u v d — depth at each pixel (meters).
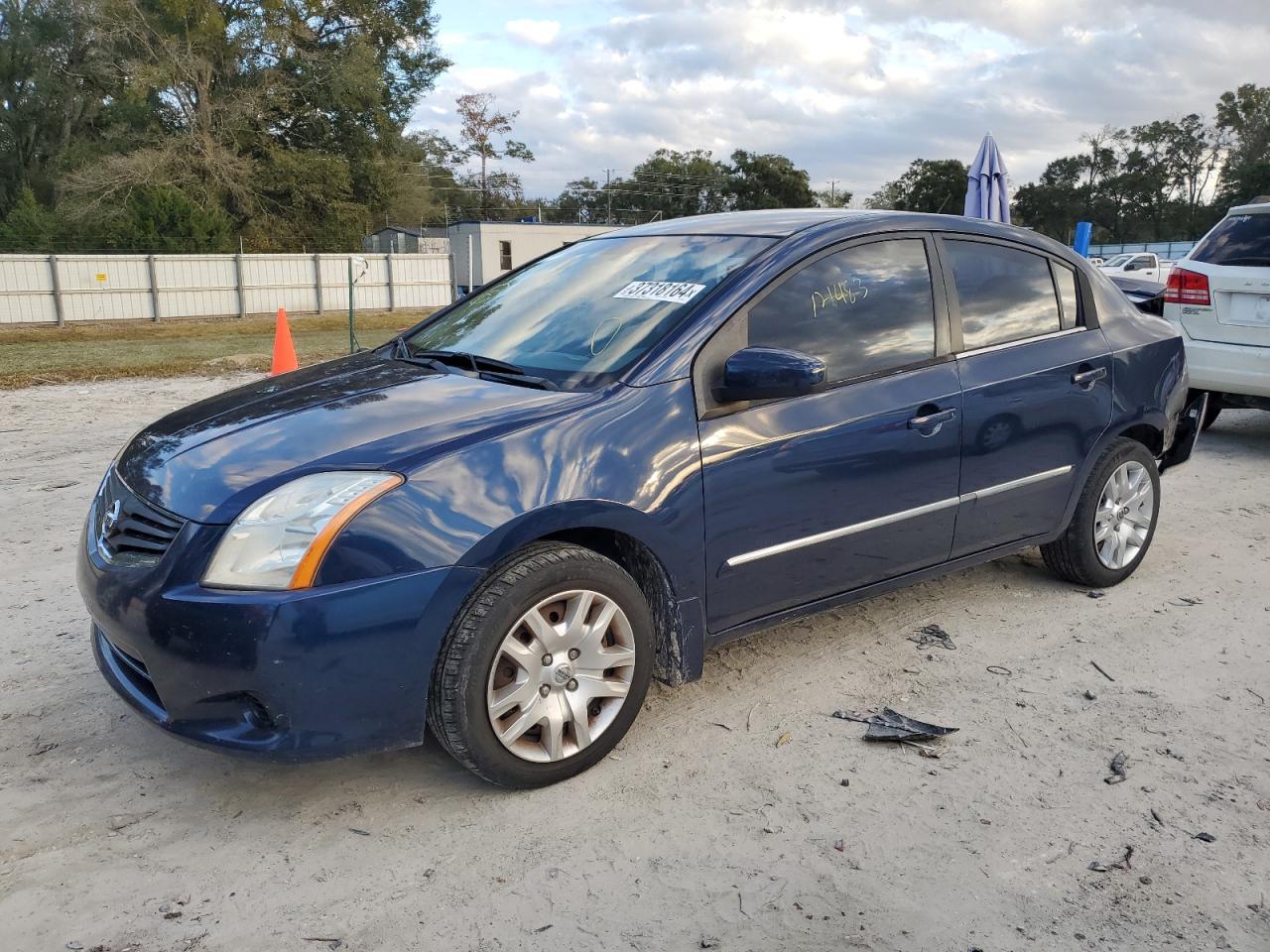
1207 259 7.17
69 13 47.69
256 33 43.72
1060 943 2.36
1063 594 4.59
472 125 74.25
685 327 3.24
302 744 2.62
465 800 2.94
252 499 2.66
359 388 3.35
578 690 2.98
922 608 4.43
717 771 3.09
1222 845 2.73
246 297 28.84
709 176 83.44
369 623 2.60
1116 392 4.36
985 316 3.97
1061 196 87.12
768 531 3.30
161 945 2.33
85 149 43.12
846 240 3.63
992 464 3.92
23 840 2.73
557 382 3.23
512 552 2.83
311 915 2.44
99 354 16.84
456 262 42.19
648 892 2.52
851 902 2.49
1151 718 3.45
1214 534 5.54
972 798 2.95
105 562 2.84
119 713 3.45
